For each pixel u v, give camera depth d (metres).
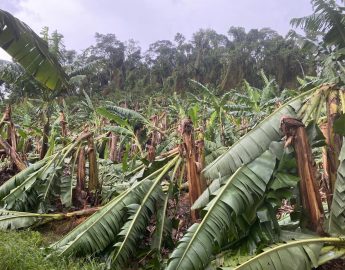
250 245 4.17
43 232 7.24
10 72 14.41
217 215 4.12
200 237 4.04
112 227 5.57
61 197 7.95
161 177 6.10
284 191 4.23
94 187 8.63
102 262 5.38
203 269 4.01
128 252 5.26
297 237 4.07
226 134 11.12
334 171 4.55
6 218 7.02
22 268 4.72
